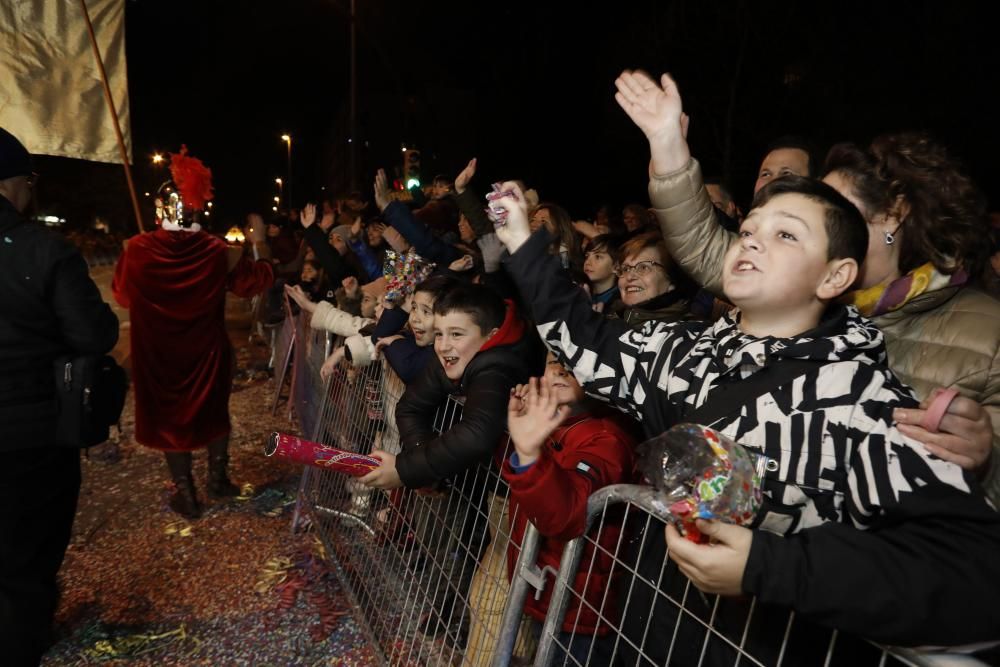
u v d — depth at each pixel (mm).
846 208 1198
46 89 3869
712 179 3367
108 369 2346
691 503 991
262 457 4605
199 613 2758
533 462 1348
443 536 2158
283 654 2494
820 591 912
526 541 1520
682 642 1270
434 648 2295
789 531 1082
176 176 3648
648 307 2293
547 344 1521
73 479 2375
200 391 3598
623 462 1641
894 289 1496
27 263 2160
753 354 1161
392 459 1936
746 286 1199
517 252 1495
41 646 2234
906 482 959
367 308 3904
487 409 1847
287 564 3125
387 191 3838
